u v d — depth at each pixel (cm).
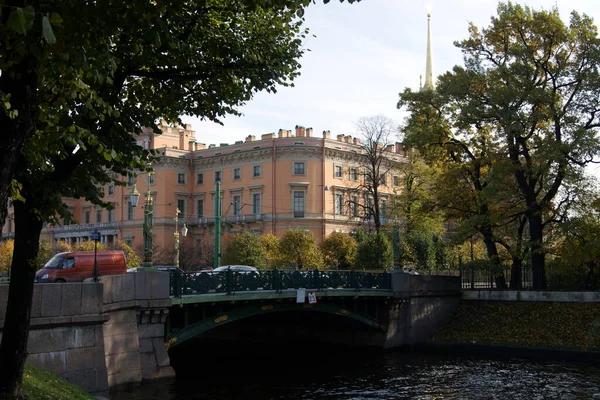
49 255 4606
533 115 3203
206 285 2317
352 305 3142
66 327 1661
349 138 7450
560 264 3488
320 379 2506
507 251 3731
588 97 3275
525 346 3034
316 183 6869
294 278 2702
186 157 7856
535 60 3372
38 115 844
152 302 2111
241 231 6944
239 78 1427
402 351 3356
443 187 3700
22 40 712
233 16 1387
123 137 1197
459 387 2325
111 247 5947
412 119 3853
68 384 1514
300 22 1502
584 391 2222
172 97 1341
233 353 3356
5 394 1000
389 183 7319
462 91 3506
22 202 1052
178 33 1258
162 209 7562
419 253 4969
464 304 3606
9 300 1038
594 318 3066
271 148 7000
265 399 2098
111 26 828
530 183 3412
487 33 3575
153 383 2100
